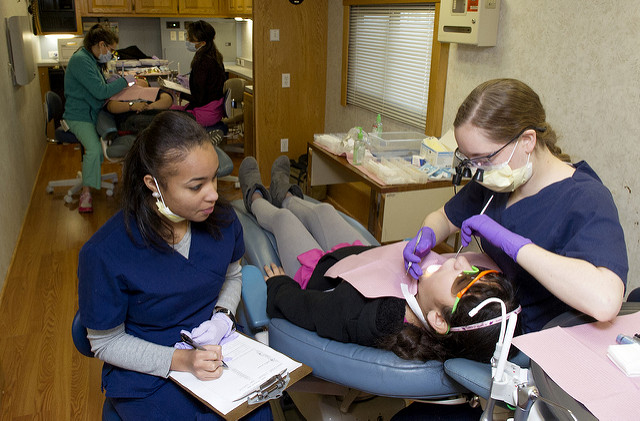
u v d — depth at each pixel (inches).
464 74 116.3
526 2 97.2
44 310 106.3
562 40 90.7
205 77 169.9
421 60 131.1
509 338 39.7
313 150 134.9
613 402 33.9
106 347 49.9
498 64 105.9
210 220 53.7
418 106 135.0
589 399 34.3
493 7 102.1
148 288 49.4
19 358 91.1
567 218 47.1
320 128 188.2
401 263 61.9
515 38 100.8
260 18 168.9
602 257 41.6
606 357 38.2
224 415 44.3
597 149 86.7
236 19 275.9
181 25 267.4
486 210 56.7
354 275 59.2
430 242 58.8
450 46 119.7
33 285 115.7
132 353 49.8
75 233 143.6
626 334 40.9
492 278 48.5
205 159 45.7
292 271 78.7
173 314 52.9
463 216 63.1
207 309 56.4
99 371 88.7
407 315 55.2
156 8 250.4
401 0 131.3
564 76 91.2
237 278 62.6
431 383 50.0
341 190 168.9
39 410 79.3
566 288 40.9
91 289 47.3
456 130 48.9
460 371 45.4
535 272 42.9
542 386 36.1
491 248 55.6
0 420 76.8
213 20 273.9
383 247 67.7
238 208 101.8
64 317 104.2
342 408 69.6
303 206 93.8
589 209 45.2
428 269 56.0
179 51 271.6
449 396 53.1
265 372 49.6
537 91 97.5
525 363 47.9
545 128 47.4
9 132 142.6
